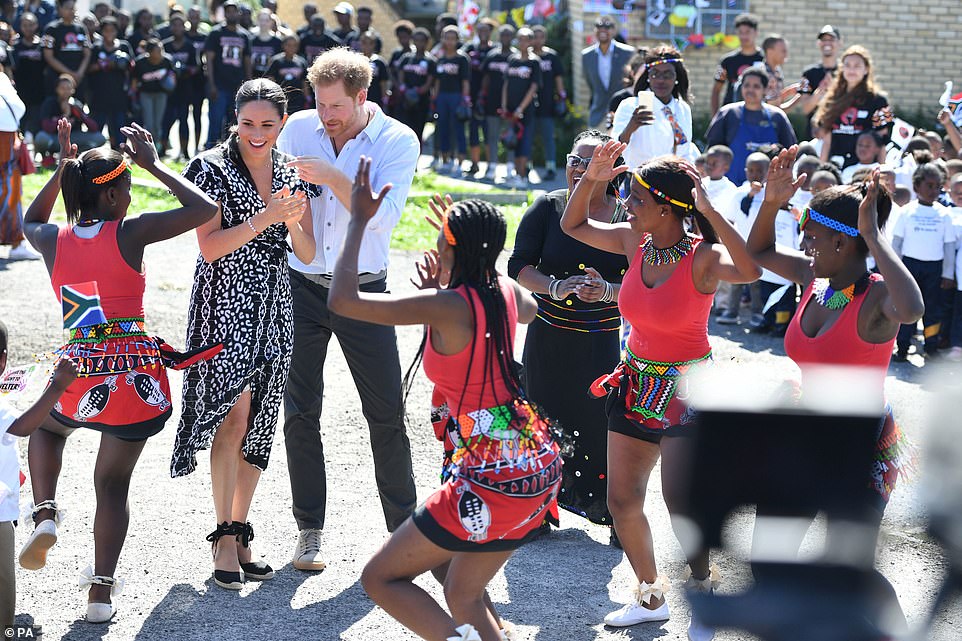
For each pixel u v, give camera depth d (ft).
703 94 109.29
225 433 31.32
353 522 36.27
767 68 85.25
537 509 23.72
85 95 113.09
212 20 137.59
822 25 108.17
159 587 31.48
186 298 63.41
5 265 70.08
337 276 23.20
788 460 17.63
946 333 58.90
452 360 23.66
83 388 28.37
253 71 110.01
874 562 17.74
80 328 28.43
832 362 26.81
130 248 28.55
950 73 109.40
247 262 30.71
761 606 17.58
